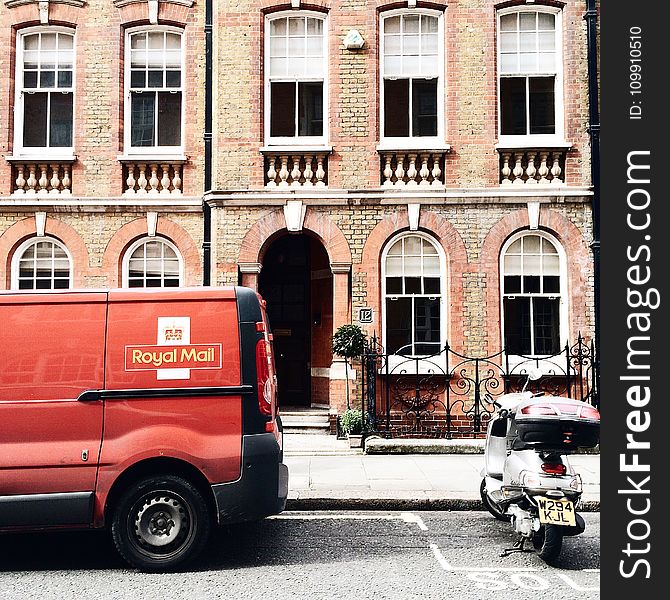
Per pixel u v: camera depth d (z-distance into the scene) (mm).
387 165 13508
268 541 7176
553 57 13812
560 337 13430
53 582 5891
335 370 13180
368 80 13586
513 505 6723
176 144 14219
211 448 6258
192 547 6180
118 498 6195
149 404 6309
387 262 13539
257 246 13344
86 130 14016
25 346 6309
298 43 13891
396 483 9438
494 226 13352
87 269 13750
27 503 6102
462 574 6098
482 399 13164
